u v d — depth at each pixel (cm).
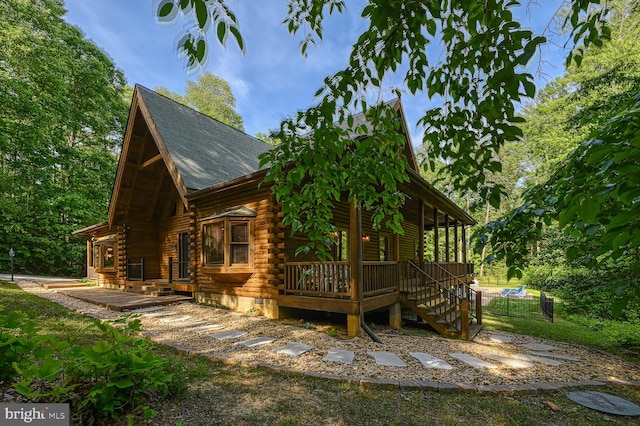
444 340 644
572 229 207
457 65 199
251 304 786
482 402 355
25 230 1877
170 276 1054
